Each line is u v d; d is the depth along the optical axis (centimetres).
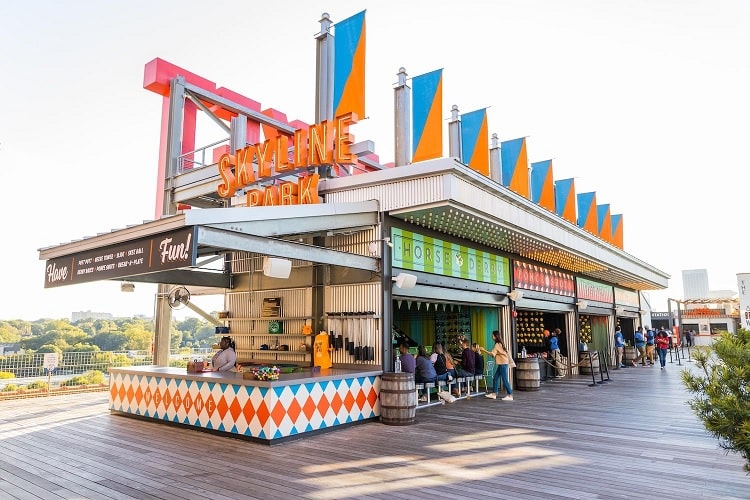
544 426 757
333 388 742
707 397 448
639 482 479
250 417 671
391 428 750
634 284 2327
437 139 953
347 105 930
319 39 1011
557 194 1698
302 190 891
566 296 1683
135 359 1451
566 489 459
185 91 1510
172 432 732
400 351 941
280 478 498
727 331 425
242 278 1091
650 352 2120
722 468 525
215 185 1336
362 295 891
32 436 711
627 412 881
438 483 480
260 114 1583
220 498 439
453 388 1155
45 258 821
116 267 679
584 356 1678
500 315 1288
